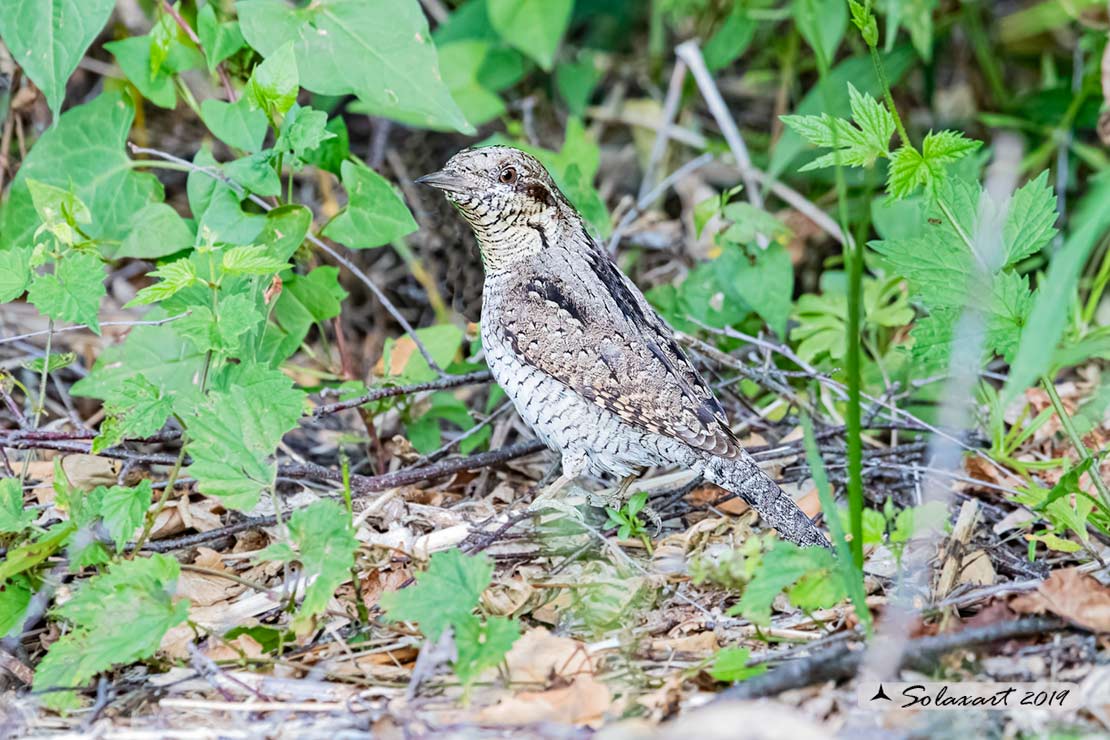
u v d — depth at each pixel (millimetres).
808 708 6871
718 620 8031
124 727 7078
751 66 15734
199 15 9734
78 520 7957
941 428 10133
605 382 9031
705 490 10148
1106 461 9844
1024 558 8961
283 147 9062
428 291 13117
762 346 10758
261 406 7816
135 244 9734
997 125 13172
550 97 15312
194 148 13570
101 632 7188
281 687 7402
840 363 11047
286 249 9375
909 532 7691
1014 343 8188
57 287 8234
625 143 15406
